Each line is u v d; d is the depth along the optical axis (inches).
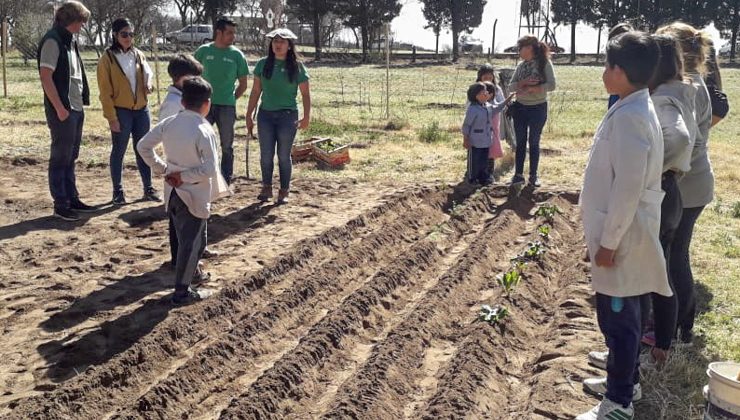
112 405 174.4
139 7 1990.7
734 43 2618.1
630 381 154.6
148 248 288.2
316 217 342.6
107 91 332.8
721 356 201.2
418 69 1967.3
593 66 2228.1
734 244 310.7
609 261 147.8
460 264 271.9
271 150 358.6
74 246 289.3
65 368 187.8
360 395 175.5
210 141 218.7
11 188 381.4
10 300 231.3
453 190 406.6
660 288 153.1
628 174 142.9
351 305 229.5
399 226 330.0
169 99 265.6
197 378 186.1
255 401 171.8
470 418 167.8
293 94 350.6
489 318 219.0
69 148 318.3
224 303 230.1
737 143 644.7
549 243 312.2
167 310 221.3
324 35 2864.2
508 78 472.1
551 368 190.5
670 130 169.6
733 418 143.6
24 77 1256.8
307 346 200.5
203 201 220.5
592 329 217.2
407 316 224.5
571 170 470.6
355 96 1095.6
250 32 2229.3
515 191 392.5
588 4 2532.0
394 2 2418.8
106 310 222.7
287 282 260.7
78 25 306.7
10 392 175.8
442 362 205.2
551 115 844.6
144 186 362.9
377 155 519.2
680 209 183.2
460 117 805.2
